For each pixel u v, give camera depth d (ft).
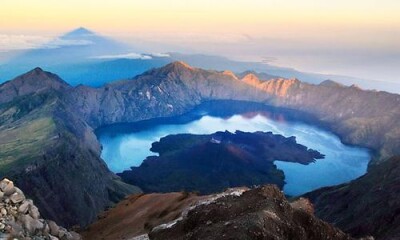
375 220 568.82
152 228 233.35
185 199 297.53
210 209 186.50
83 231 320.70
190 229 185.26
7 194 130.00
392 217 545.44
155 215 290.35
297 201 223.92
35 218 131.75
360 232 570.05
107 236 286.25
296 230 170.30
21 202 130.41
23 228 125.90
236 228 153.69
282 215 177.27
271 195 190.19
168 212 277.64
